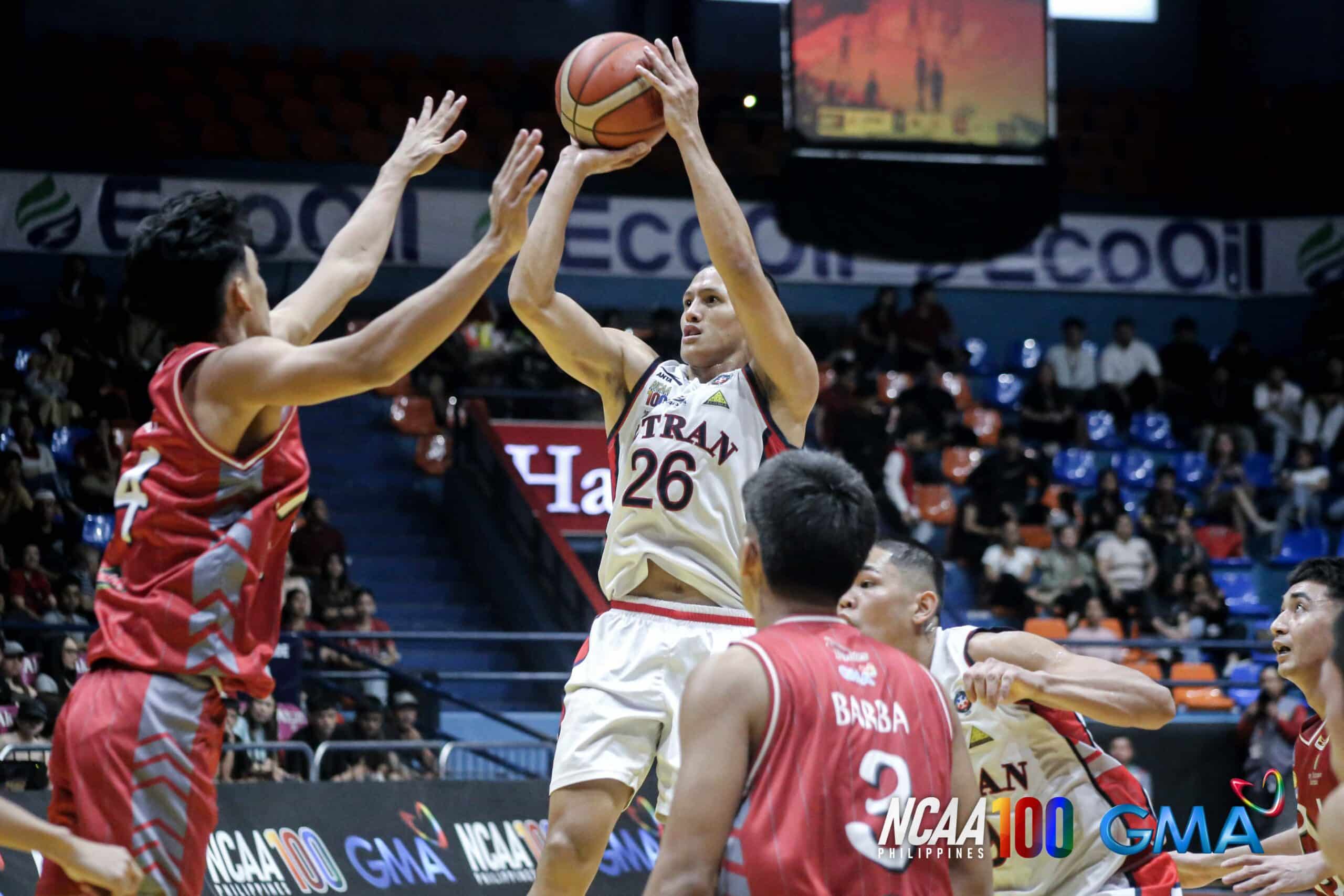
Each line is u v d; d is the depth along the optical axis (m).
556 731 11.51
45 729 8.45
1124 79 19.59
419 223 16.05
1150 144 18.97
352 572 13.05
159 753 2.82
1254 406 16.58
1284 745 10.20
